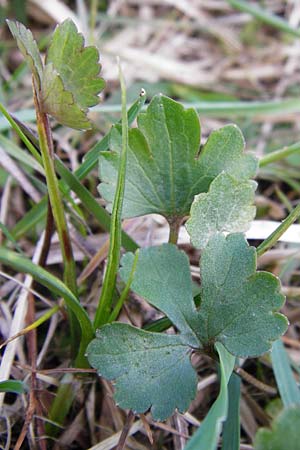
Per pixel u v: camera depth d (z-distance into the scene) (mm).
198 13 279
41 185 176
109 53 257
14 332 150
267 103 218
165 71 257
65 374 139
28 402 138
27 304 157
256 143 231
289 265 182
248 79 265
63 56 118
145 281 123
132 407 113
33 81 117
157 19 281
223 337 117
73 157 204
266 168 210
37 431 138
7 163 186
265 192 213
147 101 245
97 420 150
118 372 115
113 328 116
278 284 115
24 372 152
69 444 142
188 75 259
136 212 134
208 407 157
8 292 170
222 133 132
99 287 168
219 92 259
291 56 268
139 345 117
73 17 253
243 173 133
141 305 156
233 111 216
